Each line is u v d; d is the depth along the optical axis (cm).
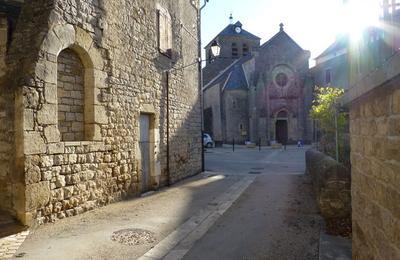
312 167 929
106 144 753
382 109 275
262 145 3609
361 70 332
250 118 3700
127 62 844
